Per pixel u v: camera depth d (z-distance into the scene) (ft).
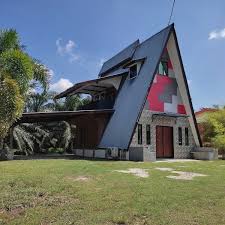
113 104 87.35
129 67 87.04
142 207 25.55
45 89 86.22
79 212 24.59
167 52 82.43
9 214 24.85
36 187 32.50
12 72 50.42
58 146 126.00
